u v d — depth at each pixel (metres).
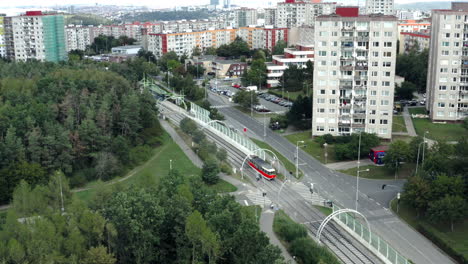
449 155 148.62
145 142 191.25
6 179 143.50
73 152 159.50
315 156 177.75
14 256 93.00
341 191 148.62
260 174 162.50
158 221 107.50
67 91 191.25
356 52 183.25
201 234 100.94
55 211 114.62
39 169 148.38
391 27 178.62
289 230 118.19
